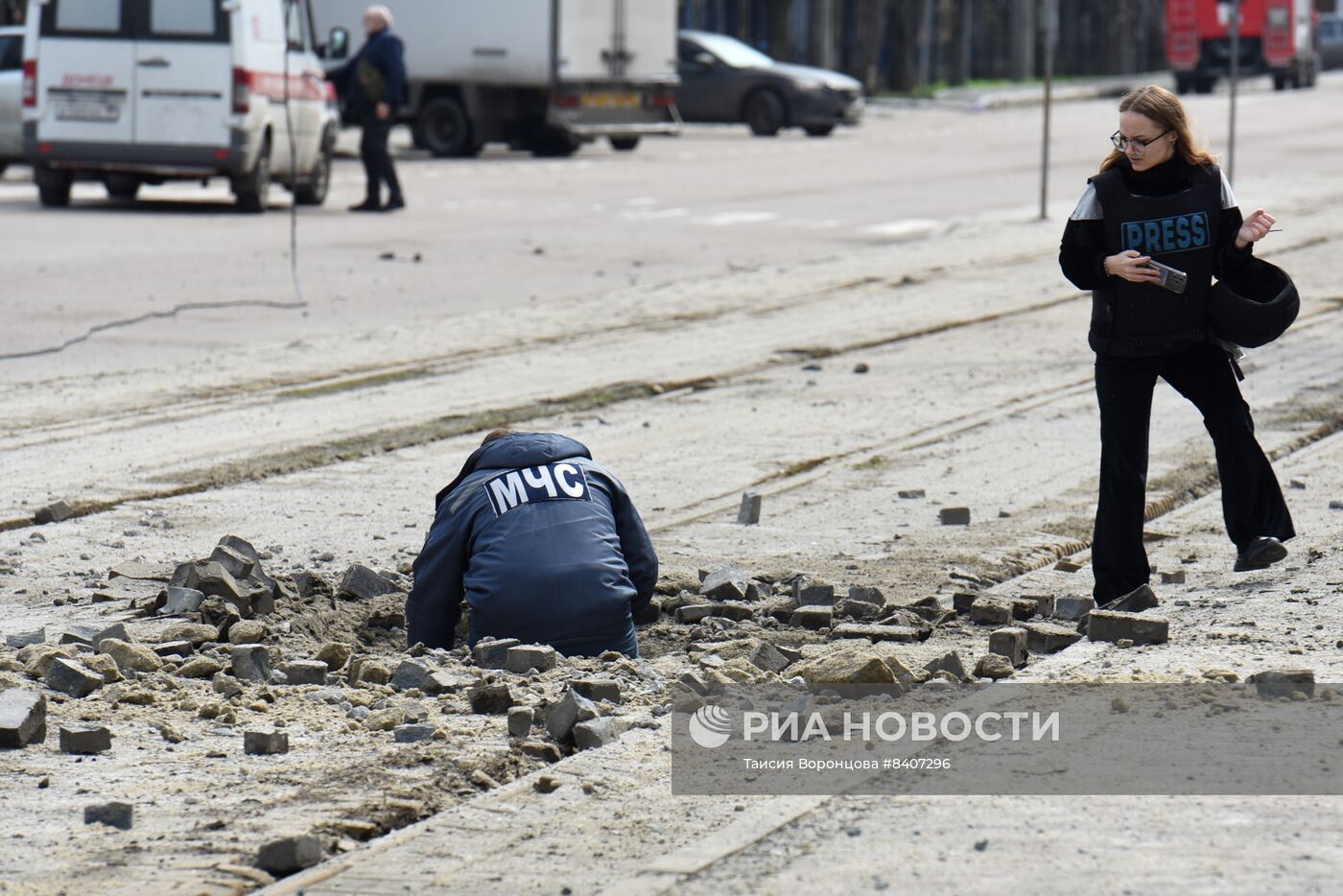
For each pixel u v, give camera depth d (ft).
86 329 129.18
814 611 61.26
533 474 59.77
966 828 39.58
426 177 267.59
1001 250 186.60
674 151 331.16
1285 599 61.93
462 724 49.49
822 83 367.04
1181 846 38.24
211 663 55.16
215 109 203.51
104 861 38.75
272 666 56.18
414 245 184.14
